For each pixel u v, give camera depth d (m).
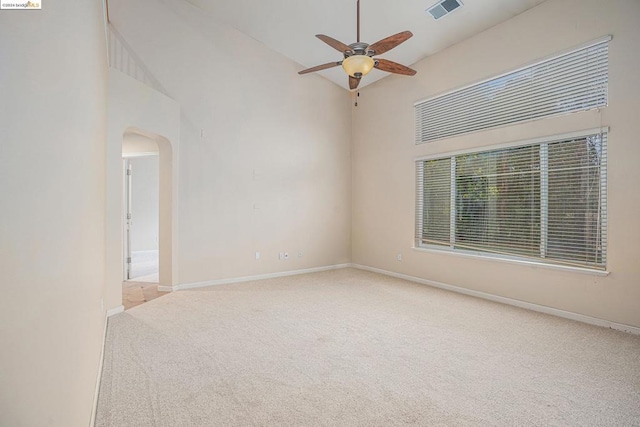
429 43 4.90
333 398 2.19
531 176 4.05
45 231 0.96
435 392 2.26
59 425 1.09
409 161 5.65
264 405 2.11
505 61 4.25
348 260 6.92
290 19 4.95
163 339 3.16
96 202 2.31
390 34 4.81
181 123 4.92
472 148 4.65
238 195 5.50
